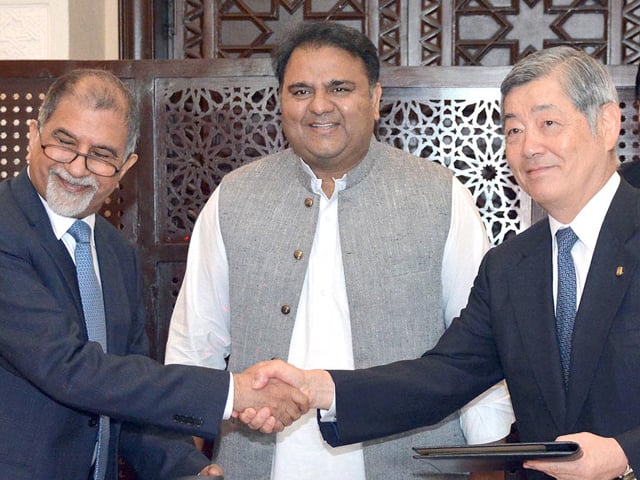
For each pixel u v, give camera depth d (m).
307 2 4.44
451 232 2.77
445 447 2.03
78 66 3.55
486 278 2.46
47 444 2.37
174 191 3.54
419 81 3.45
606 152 2.24
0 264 2.36
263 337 2.74
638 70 3.12
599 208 2.25
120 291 2.60
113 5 4.82
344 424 2.52
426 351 2.70
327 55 2.65
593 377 2.15
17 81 3.59
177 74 3.52
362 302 2.69
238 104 3.52
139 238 3.54
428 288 2.73
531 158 2.21
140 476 2.68
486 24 4.39
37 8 4.46
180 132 3.53
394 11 4.38
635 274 2.16
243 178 2.88
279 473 2.72
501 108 2.30
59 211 2.42
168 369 2.45
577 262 2.27
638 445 2.02
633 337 2.12
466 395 2.54
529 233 2.42
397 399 2.51
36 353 2.32
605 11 4.34
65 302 2.43
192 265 2.89
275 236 2.77
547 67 2.21
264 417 2.48
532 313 2.30
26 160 3.59
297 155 2.83
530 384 2.29
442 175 2.83
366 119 2.70
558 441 1.96
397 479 2.70
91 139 2.40
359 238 2.73
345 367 2.69
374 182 2.79
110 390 2.36
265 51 4.48
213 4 4.47
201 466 2.57
